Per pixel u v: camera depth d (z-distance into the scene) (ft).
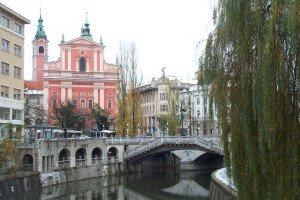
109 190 156.87
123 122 223.30
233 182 55.31
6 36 168.45
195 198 140.56
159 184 175.01
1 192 119.65
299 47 46.55
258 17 52.13
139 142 206.39
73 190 152.56
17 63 177.47
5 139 136.46
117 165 205.77
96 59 301.02
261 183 51.06
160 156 251.19
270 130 47.44
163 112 329.11
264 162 49.19
